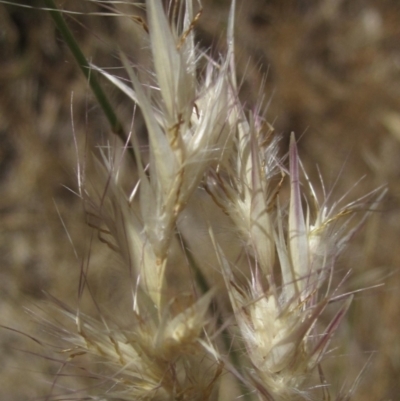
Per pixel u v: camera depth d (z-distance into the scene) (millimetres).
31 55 283
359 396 203
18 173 283
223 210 95
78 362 102
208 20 232
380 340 211
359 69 283
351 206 106
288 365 92
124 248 90
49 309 120
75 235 268
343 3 295
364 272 208
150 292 89
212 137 91
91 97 117
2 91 285
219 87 93
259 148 96
